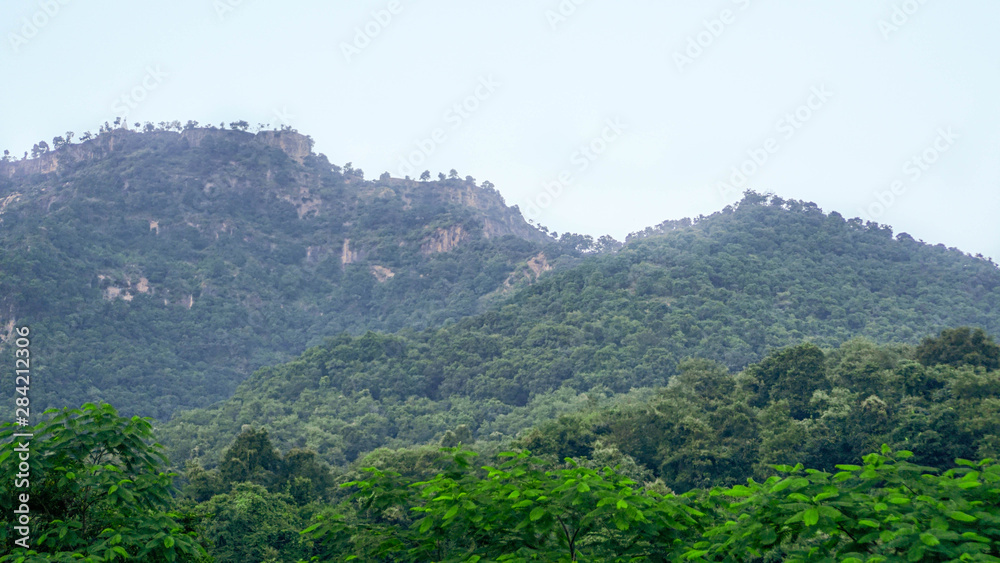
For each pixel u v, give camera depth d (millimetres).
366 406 156500
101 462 14172
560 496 11516
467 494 11875
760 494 10289
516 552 11023
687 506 11883
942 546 8258
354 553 12570
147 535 12797
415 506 12547
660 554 11484
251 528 50219
